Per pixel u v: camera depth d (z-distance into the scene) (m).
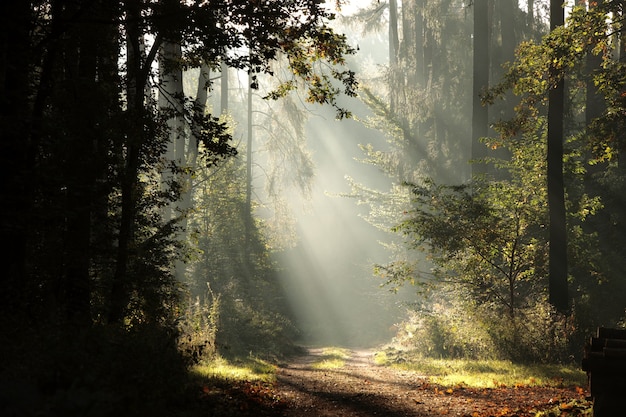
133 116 12.79
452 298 22.62
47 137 10.41
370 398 11.33
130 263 13.28
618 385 7.07
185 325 15.98
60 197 10.44
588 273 24.62
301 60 14.84
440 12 36.28
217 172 30.19
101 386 6.79
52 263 11.04
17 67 9.94
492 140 22.39
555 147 20.06
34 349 7.53
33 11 10.75
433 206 22.09
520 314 19.56
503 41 33.59
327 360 22.67
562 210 20.03
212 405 8.95
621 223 26.80
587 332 18.58
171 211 27.64
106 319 12.66
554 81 19.48
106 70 13.09
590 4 18.70
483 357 18.86
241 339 22.67
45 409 5.71
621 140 19.69
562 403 9.70
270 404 10.09
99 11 11.38
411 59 36.56
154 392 7.68
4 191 9.57
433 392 12.14
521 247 20.92
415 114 33.66
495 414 9.41
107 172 12.34
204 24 11.88
